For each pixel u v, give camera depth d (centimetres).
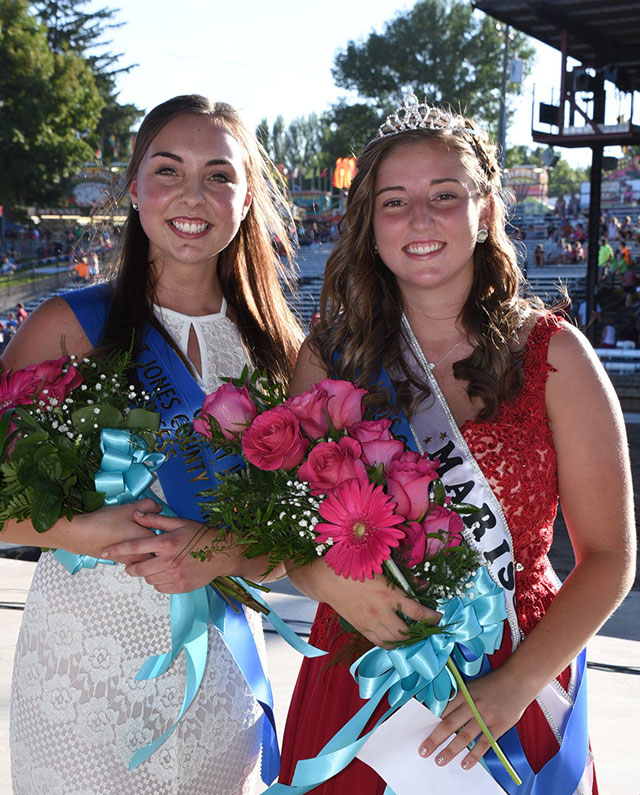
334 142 5700
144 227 196
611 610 164
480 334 179
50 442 165
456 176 176
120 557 168
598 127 1512
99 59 5872
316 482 151
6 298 2592
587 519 170
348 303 189
